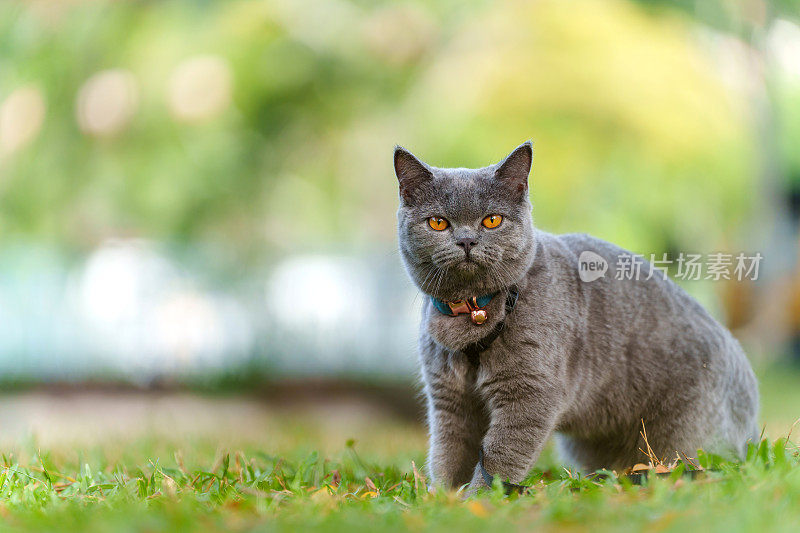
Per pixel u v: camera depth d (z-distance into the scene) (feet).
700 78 59.98
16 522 18.86
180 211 65.62
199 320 73.67
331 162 70.59
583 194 55.93
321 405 71.56
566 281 25.49
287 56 67.21
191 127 64.80
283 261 73.51
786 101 82.43
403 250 25.49
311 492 22.80
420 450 35.32
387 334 73.10
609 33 58.59
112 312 74.13
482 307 24.29
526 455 24.36
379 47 67.62
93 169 65.00
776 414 55.83
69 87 66.59
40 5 68.18
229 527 17.84
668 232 59.77
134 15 67.72
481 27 61.72
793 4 64.49
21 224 67.97
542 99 56.54
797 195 82.69
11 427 56.03
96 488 23.45
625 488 20.88
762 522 16.43
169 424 50.49
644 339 26.20
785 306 76.95
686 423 26.05
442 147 56.95
